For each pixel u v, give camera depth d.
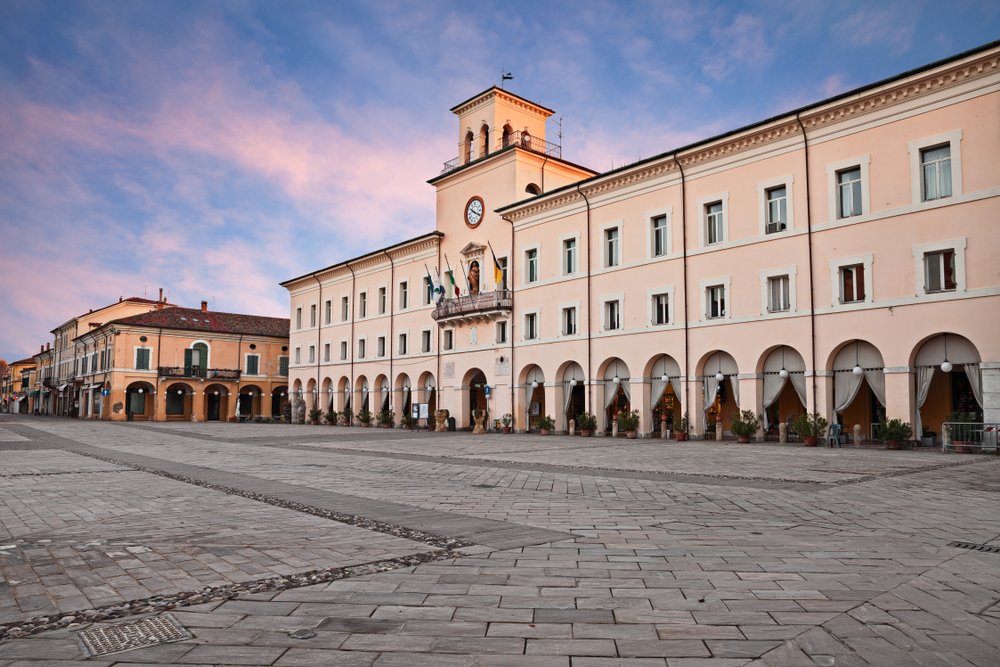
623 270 35.56
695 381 32.00
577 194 37.84
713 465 18.89
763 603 5.94
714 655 4.75
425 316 49.38
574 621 5.47
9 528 9.63
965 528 9.52
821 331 27.59
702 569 7.14
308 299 63.81
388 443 30.34
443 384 47.06
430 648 4.90
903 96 25.56
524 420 40.91
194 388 69.62
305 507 11.50
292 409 64.00
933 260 24.84
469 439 33.56
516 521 10.11
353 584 6.58
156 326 68.31
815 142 28.22
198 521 10.16
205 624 5.43
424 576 6.88
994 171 23.28
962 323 23.77
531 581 6.67
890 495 12.81
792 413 32.94
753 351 29.78
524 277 41.53
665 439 32.53
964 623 5.42
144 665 4.61
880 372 26.22
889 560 7.55
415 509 11.27
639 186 35.00
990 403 22.98
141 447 28.02
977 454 22.16
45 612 5.79
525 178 42.88
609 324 36.50
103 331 70.25
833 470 17.27
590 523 9.93
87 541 8.66
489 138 45.38
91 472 17.70
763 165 29.94
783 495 12.87
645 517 10.46
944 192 24.73
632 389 34.75
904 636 5.13
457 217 46.97
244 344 73.44
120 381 66.62
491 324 43.38
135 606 5.91
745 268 30.34
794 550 8.06
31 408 107.25
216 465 19.77
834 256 27.36
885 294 25.78
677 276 33.00
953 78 24.27
